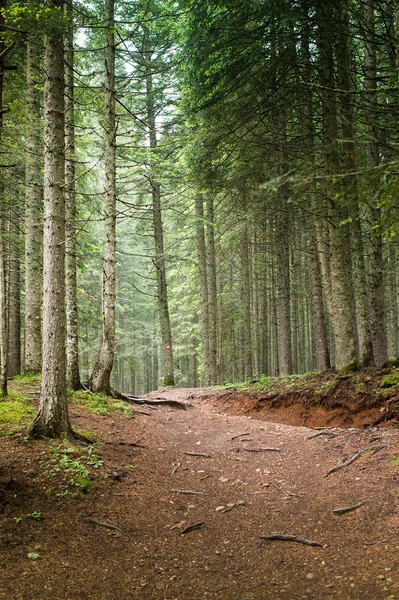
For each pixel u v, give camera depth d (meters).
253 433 9.16
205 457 7.66
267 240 19.23
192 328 27.38
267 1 8.61
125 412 9.59
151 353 36.56
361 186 3.74
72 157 10.67
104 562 3.94
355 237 10.65
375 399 9.05
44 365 6.64
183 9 10.44
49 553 3.94
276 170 12.26
